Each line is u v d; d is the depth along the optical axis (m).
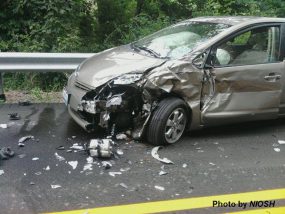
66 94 5.48
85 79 5.15
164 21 10.93
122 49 5.90
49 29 9.16
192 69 5.18
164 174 4.55
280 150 5.44
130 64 5.20
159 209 3.87
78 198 3.98
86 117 5.24
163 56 5.42
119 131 5.41
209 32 5.66
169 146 5.29
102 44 9.93
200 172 4.65
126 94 5.02
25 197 3.95
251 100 5.65
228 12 12.05
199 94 5.30
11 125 5.75
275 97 5.83
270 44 5.86
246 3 12.41
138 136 5.25
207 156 5.09
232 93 5.50
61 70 6.88
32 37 9.24
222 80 5.38
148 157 4.92
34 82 7.73
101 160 4.79
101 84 4.95
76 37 9.10
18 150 4.96
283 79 5.86
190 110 5.30
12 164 4.59
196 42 5.50
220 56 5.42
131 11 10.81
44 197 3.96
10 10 9.66
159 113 5.09
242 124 6.38
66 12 9.55
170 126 5.21
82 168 4.58
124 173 4.52
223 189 4.31
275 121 6.63
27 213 3.70
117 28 9.98
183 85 5.12
